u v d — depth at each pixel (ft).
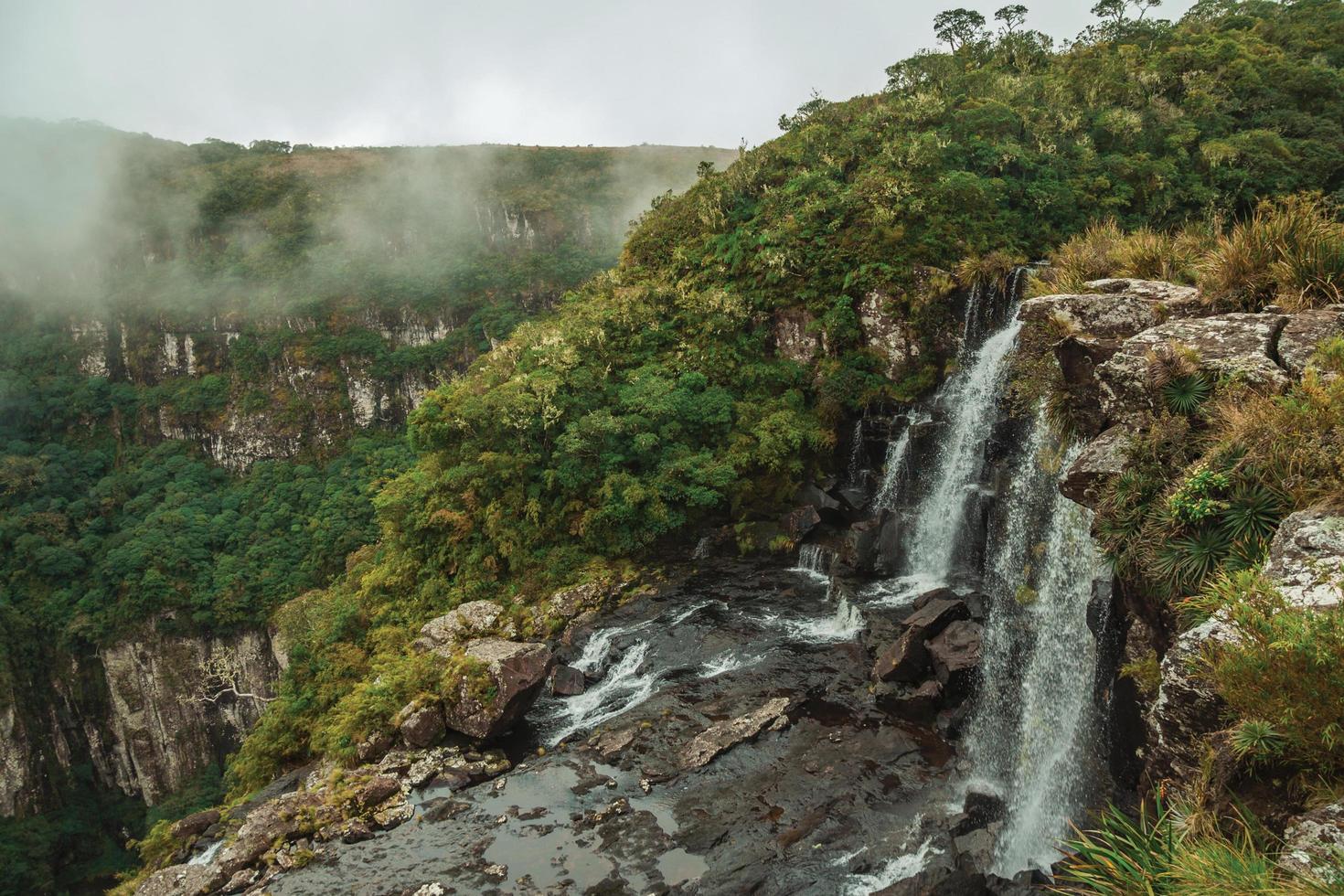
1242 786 16.98
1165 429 28.19
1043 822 37.27
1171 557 25.73
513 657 55.62
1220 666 16.39
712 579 76.79
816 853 37.50
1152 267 45.21
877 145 107.24
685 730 50.88
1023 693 44.19
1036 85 111.65
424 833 43.52
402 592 82.99
